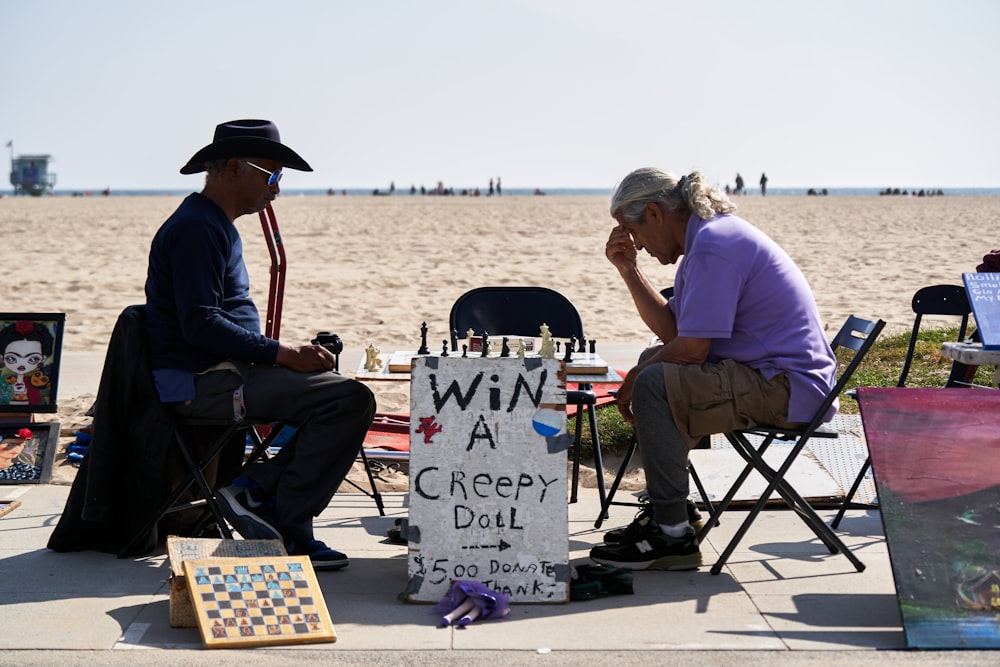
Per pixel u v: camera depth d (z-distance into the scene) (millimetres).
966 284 4742
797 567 4355
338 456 4367
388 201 65062
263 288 15164
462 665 3291
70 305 13406
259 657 3355
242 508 4324
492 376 4066
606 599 3977
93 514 4371
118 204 56156
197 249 4328
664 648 3426
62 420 6910
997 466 3760
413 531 3947
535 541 3949
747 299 4270
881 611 3816
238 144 4422
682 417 4211
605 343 10516
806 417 4223
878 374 7629
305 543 4352
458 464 3994
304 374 4414
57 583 4129
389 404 7496
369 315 12477
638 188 4449
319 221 34344
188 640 3529
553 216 38594
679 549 4320
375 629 3635
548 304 5859
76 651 3402
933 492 3734
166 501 4430
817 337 4316
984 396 3881
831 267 18219
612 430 6148
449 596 3812
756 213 39625
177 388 4363
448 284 15773
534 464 4004
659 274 17578
